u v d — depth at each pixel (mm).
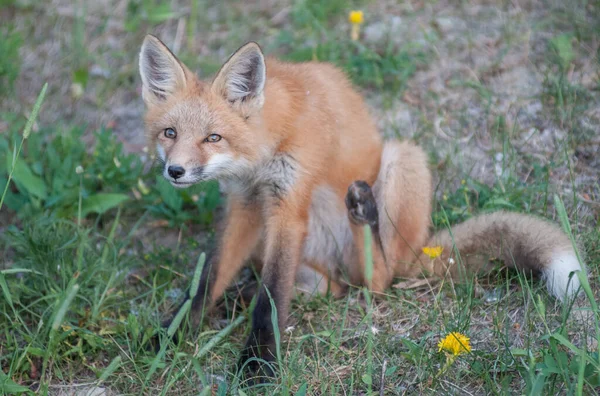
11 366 8320
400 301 9484
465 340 7758
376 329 9047
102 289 9875
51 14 15828
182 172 8539
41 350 8531
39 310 9594
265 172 9227
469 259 9805
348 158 9828
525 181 11336
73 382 8617
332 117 9625
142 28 15539
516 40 13844
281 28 15055
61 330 9094
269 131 8977
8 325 9414
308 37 14609
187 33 15289
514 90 12922
